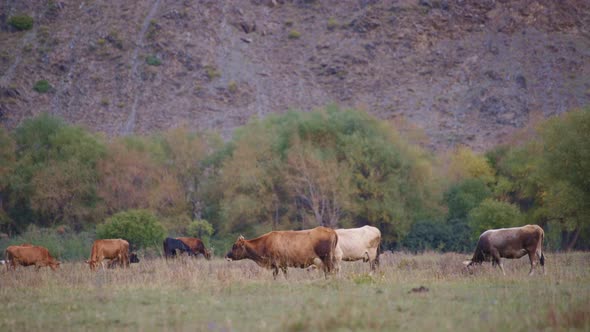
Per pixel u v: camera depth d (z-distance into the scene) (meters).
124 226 52.03
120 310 17.98
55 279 25.98
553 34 136.75
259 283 22.16
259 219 69.00
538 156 59.75
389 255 43.47
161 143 80.75
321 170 64.44
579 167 45.50
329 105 79.31
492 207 53.28
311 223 65.88
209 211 74.62
